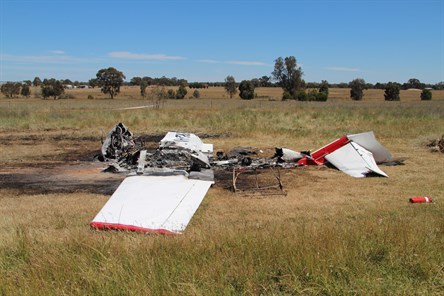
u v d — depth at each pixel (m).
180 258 4.55
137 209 6.82
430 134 17.28
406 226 5.41
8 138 17.56
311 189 9.16
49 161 12.77
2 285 3.95
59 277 4.12
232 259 4.47
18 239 5.24
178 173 9.70
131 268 4.27
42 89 77.44
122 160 12.24
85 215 7.28
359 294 3.88
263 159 12.35
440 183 9.56
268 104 47.94
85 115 25.05
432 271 4.28
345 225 5.98
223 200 8.23
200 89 132.12
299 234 5.16
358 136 11.88
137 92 102.44
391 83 71.69
